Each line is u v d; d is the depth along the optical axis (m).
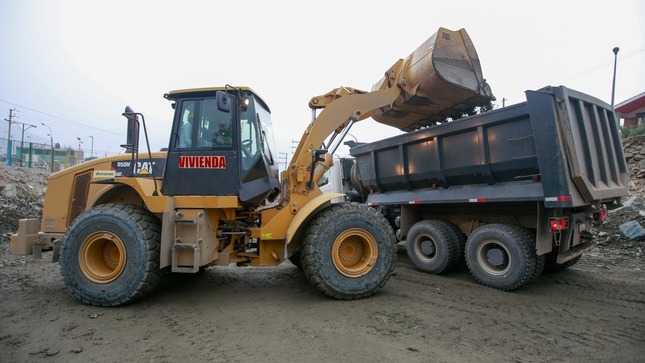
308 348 2.94
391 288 4.80
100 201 4.67
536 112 4.49
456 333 3.24
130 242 3.97
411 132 6.20
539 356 2.81
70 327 3.39
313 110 5.35
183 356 2.81
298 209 4.48
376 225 4.38
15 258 6.67
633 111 20.80
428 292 4.61
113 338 3.15
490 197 5.13
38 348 2.95
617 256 6.72
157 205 4.08
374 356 2.79
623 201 9.42
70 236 4.06
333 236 4.20
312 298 4.30
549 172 4.38
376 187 7.20
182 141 4.48
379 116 6.50
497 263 4.88
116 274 3.99
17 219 10.16
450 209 6.18
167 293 4.53
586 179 4.32
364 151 7.24
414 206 6.62
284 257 4.16
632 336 3.20
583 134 4.58
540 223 4.61
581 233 5.25
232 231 4.48
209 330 3.33
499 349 2.92
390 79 5.84
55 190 5.23
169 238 4.07
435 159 5.88
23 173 15.67
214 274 5.57
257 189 4.47
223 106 4.03
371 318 3.61
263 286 4.86
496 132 5.03
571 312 3.84
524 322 3.53
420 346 2.96
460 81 5.37
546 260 5.68
